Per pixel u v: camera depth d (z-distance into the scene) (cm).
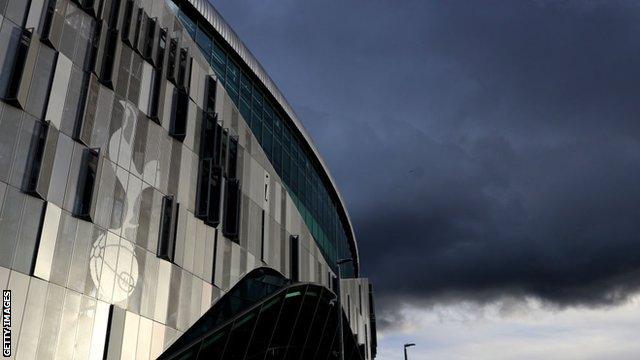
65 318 1800
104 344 1950
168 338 2275
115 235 2086
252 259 3067
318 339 3578
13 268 1656
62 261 1827
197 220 2625
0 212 1656
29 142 1794
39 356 1681
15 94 1759
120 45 2280
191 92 2786
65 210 1878
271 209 3456
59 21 1995
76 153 1966
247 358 2842
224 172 2942
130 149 2253
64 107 1947
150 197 2328
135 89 2352
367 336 5447
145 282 2202
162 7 2673
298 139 4384
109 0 2300
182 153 2609
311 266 4003
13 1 1844
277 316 3048
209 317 2566
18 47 1827
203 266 2598
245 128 3309
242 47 3653
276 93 4000
